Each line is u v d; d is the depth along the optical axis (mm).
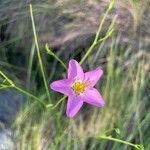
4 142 368
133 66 417
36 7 460
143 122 387
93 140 380
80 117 393
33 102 388
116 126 390
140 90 404
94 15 457
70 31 447
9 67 419
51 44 441
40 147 375
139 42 435
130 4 461
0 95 390
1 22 457
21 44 441
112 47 423
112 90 403
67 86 307
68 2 464
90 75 313
